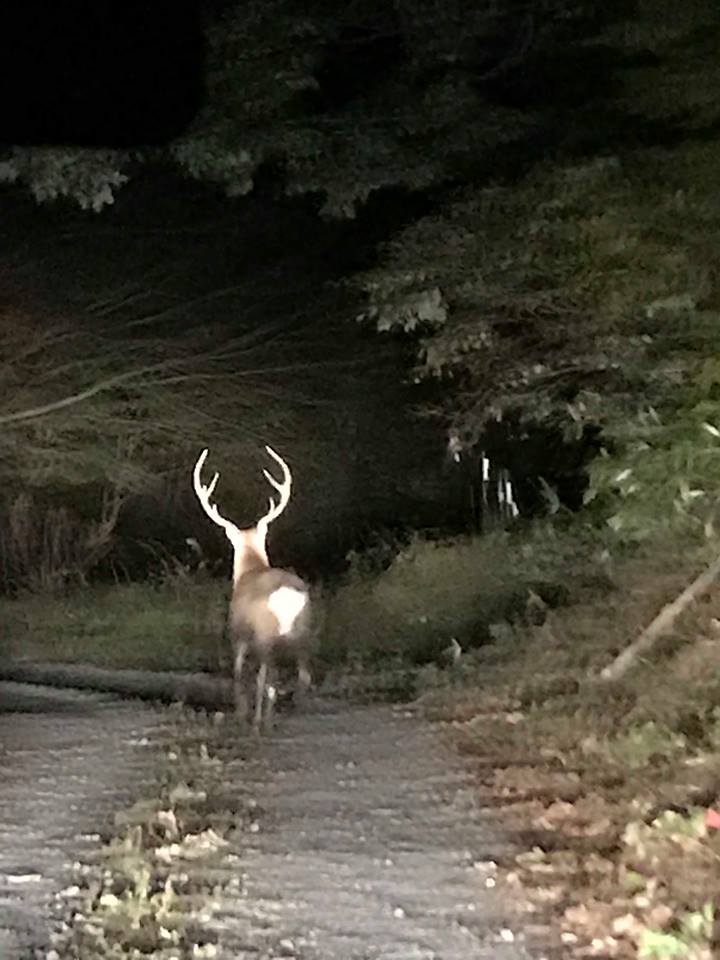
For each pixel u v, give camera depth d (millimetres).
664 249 11844
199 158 15188
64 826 8320
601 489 12086
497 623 13227
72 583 20734
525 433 15836
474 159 15406
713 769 7672
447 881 6871
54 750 10305
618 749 8328
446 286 12961
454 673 11594
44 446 19375
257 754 9727
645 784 7750
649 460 11305
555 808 7676
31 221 18562
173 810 8367
